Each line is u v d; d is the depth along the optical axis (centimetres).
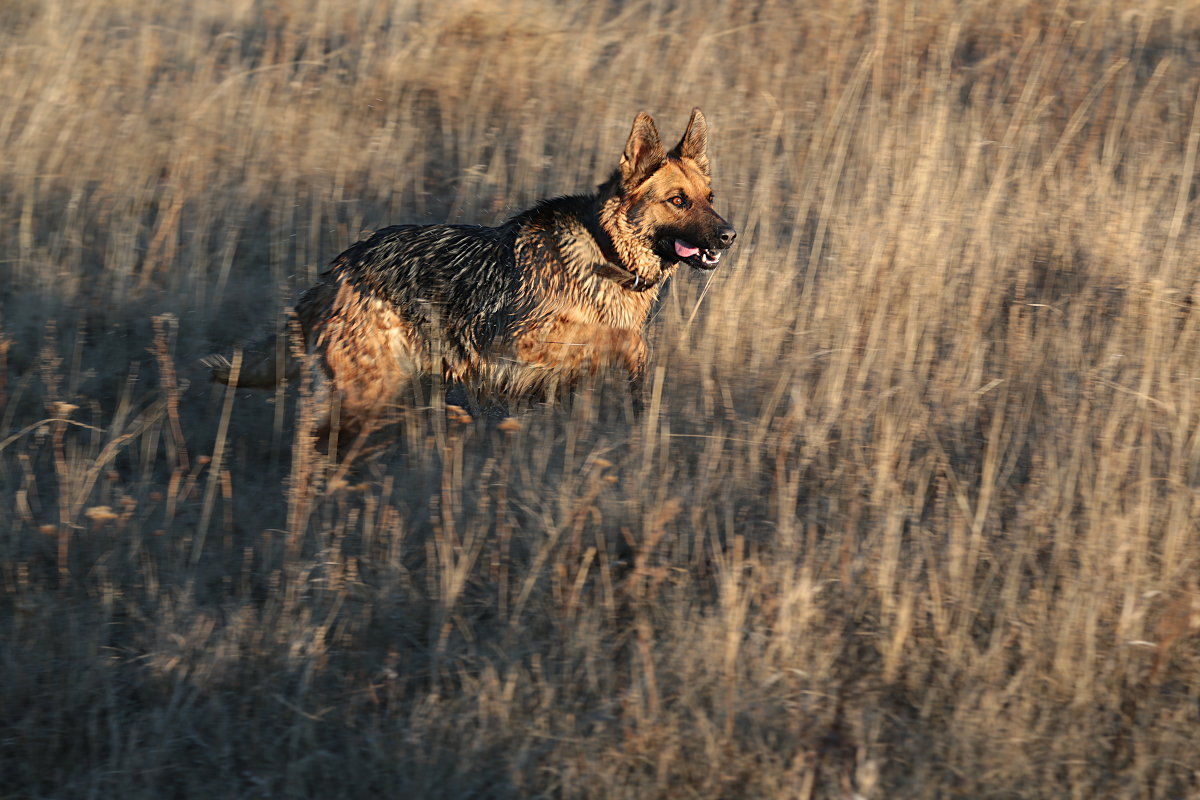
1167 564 801
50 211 1364
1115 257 1254
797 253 1325
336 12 1939
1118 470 878
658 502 894
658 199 1012
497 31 1839
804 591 767
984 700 706
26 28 1823
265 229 1393
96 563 847
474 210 1458
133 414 1075
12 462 973
